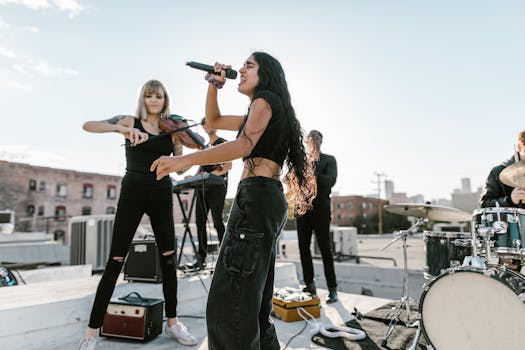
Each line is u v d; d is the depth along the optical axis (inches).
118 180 1332.4
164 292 97.7
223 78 64.7
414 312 132.7
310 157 66.2
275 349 59.8
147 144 90.1
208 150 48.1
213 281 49.8
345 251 407.5
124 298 104.4
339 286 249.6
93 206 1256.8
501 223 88.1
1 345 85.4
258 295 48.7
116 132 84.7
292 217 67.6
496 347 75.6
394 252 747.4
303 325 118.7
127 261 132.1
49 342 93.6
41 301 96.5
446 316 83.0
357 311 130.5
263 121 51.9
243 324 46.9
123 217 87.4
